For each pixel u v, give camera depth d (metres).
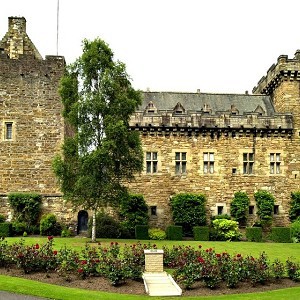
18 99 39.38
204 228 40.28
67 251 22.39
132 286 19.80
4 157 38.69
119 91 33.28
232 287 20.08
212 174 43.62
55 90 39.78
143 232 39.66
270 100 49.19
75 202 32.97
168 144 43.56
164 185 43.09
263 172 44.12
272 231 40.91
